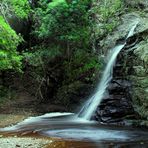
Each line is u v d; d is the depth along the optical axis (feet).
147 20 52.60
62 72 59.67
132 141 34.17
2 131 39.81
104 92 48.73
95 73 54.34
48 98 60.29
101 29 59.31
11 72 66.18
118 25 57.88
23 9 58.18
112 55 52.90
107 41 56.34
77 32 55.62
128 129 40.78
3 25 44.78
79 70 57.00
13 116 49.70
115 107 45.57
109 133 38.19
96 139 35.04
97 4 63.00
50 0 60.49
